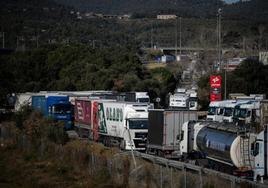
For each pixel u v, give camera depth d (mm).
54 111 118812
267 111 85625
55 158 81625
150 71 188875
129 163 63844
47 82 191500
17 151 91750
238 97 119125
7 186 65938
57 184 64938
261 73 156875
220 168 62344
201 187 47312
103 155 76562
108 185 58844
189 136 73312
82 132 112188
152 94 168500
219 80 113062
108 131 95438
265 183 49875
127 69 179250
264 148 55375
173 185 50656
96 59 187750
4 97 168000
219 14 156375
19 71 194500
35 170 75062
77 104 116375
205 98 155375
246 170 57062
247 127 68812
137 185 56125
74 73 184625
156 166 61562
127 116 87188
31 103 129125
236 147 57719
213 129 65875
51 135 99812
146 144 85625
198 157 69688
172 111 79625
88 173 68500
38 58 198875
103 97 118562
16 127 112625
